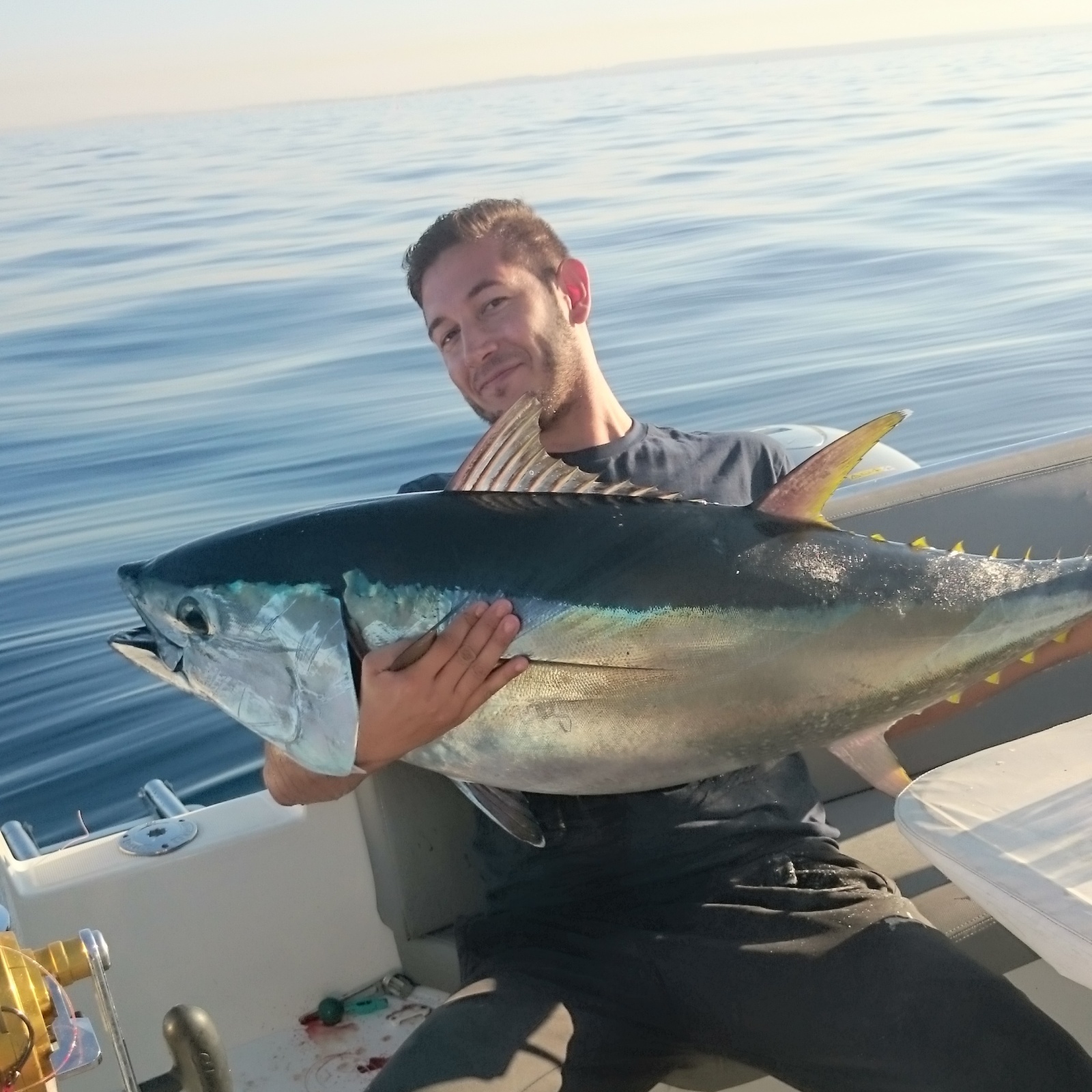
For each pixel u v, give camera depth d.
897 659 1.88
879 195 16.69
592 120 29.95
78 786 4.74
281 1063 2.39
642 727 1.81
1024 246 13.71
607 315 11.62
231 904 2.45
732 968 1.97
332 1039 2.44
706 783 2.15
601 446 2.40
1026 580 1.94
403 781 2.39
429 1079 1.82
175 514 7.57
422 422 8.95
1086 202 15.80
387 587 1.76
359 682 1.76
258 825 2.49
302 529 1.82
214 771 4.77
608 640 1.78
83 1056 1.43
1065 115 24.44
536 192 17.84
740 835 2.13
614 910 2.11
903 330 10.82
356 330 11.43
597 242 14.49
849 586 1.85
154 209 18.42
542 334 2.42
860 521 2.72
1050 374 9.55
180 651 1.84
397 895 2.42
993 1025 1.82
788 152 20.86
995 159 19.06
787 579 1.83
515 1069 1.85
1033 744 1.99
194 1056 1.49
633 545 1.81
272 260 14.25
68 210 18.70
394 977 2.55
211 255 14.75
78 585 6.59
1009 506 2.87
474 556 1.78
